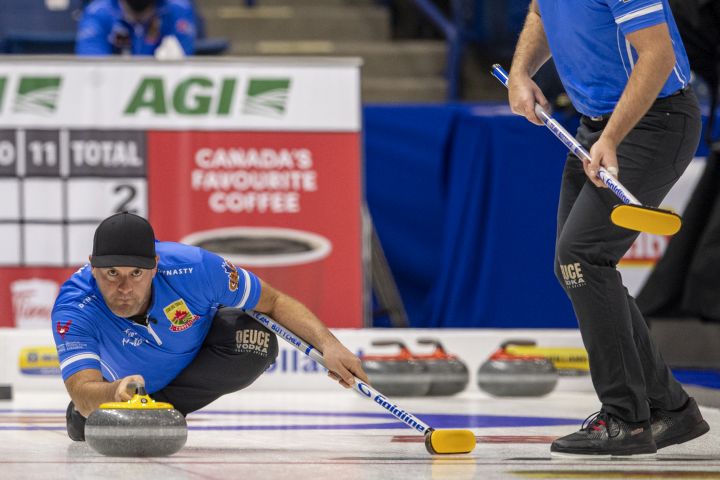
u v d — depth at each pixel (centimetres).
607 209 1220
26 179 2195
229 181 2211
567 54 1261
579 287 1238
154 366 1355
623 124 1170
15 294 2208
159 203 2203
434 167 2627
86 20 2700
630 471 1129
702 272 2186
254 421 1694
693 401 1323
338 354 1299
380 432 1537
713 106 2172
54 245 2202
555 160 2558
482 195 2573
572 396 2242
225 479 1060
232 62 2208
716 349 2492
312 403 2022
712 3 2047
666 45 1159
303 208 2216
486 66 3856
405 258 2655
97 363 1257
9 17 3481
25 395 2186
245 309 1357
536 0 1364
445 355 2202
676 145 1227
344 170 2219
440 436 1244
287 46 3944
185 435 1220
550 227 2562
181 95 2203
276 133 2209
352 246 2227
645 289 2292
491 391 2177
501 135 2558
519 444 1377
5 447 1349
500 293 2566
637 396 1233
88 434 1208
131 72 2200
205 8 4194
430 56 4009
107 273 1202
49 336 2214
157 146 2203
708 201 2208
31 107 2191
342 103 2219
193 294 1298
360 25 4147
